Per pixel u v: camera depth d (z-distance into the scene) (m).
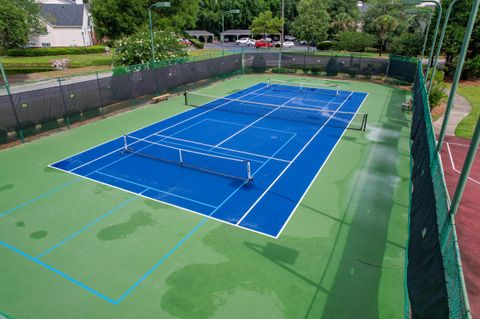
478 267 8.89
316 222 10.68
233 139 17.72
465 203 11.94
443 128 8.64
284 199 11.98
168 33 31.89
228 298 7.86
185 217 10.93
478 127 5.52
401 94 28.08
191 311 7.54
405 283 8.00
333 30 58.53
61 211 11.32
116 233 10.19
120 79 22.66
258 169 14.27
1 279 8.50
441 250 5.57
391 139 17.92
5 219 10.91
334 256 9.20
